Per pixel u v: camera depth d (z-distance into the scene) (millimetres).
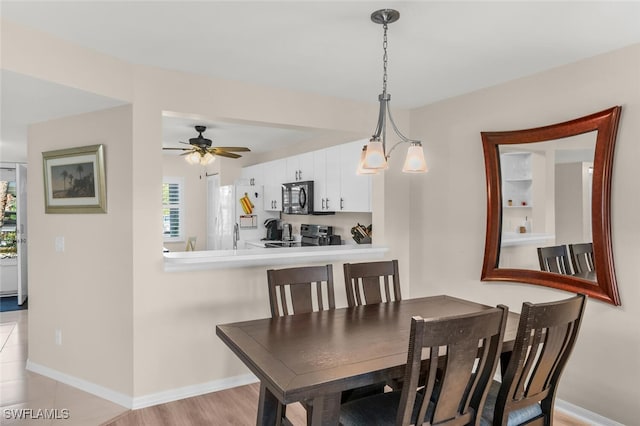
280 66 2756
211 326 3025
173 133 4988
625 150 2426
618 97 2463
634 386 2398
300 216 6195
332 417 1594
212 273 3023
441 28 2191
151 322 2795
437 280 3650
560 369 1867
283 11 2004
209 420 2625
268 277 2443
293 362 1638
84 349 2994
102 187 2832
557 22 2119
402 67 2785
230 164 6961
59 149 3080
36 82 2252
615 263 2471
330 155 4680
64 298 3104
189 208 7316
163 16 2047
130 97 2674
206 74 2908
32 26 2141
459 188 3445
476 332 1525
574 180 2656
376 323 2189
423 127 3779
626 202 2424
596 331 2576
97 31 2209
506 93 3084
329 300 2586
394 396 1941
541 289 2891
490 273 3168
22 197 5402
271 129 4758
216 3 1925
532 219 2900
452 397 1579
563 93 2738
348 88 3244
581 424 2586
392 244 3811
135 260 2723
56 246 3141
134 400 2746
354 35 2275
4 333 4312
